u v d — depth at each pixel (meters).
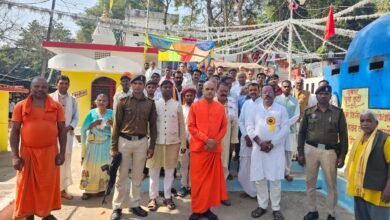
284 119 5.30
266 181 5.38
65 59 11.80
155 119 5.19
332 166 4.89
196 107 5.06
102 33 15.34
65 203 5.73
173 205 5.54
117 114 4.98
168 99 5.46
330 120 4.84
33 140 4.40
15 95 22.59
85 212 5.35
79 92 12.24
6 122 11.06
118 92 6.57
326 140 4.87
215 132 5.02
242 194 6.25
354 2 22.03
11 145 4.40
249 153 6.09
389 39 5.28
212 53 11.99
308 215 5.18
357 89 6.13
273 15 25.80
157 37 11.69
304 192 6.59
